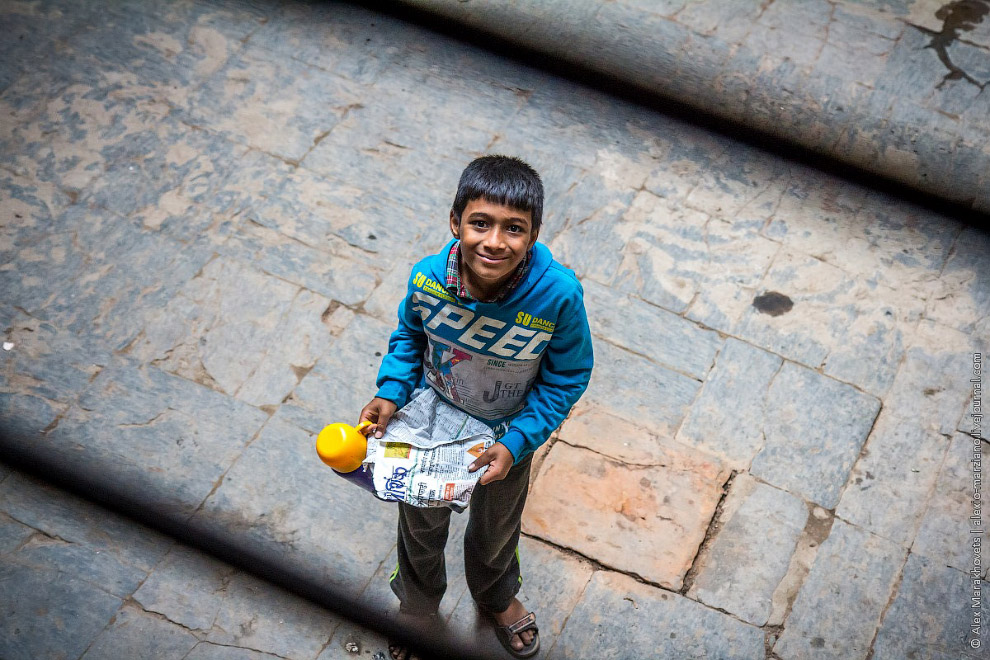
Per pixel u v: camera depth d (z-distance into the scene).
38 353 3.25
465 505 1.89
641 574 2.93
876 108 4.27
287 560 2.90
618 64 4.34
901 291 3.62
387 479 1.87
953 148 4.15
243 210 3.68
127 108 3.96
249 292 3.45
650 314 3.50
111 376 3.22
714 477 3.13
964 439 3.25
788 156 4.05
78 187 3.68
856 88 4.34
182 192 3.71
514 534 2.37
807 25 4.57
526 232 1.67
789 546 3.00
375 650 2.76
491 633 2.81
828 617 2.88
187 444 3.09
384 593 2.87
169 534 2.92
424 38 4.36
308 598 2.84
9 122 3.85
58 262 3.47
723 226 3.78
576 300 1.78
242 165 3.82
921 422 3.28
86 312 3.36
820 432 3.24
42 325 3.31
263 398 3.21
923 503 3.10
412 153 3.93
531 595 2.88
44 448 3.04
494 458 1.92
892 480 3.15
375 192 3.79
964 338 3.50
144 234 3.58
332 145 3.93
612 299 3.53
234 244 3.58
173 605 2.78
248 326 3.37
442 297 1.79
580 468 3.11
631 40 4.45
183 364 3.27
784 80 4.34
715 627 2.85
